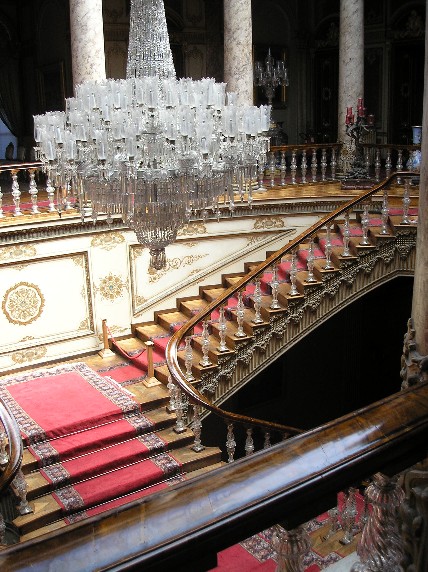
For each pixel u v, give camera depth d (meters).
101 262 10.94
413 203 11.80
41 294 10.53
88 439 8.74
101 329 11.14
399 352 15.83
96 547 1.20
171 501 1.31
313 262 10.61
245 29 12.41
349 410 15.93
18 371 10.52
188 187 6.57
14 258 10.15
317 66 18.92
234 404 14.35
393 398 1.72
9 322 10.35
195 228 11.52
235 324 10.55
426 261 4.83
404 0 17.09
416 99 17.58
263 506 1.33
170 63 6.88
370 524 1.75
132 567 1.17
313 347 15.22
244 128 6.89
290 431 8.65
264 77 16.00
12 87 17.41
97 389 9.88
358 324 15.40
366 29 17.88
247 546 5.59
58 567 1.15
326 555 5.03
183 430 9.22
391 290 15.31
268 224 12.06
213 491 1.35
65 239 10.54
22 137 17.72
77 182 6.81
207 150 6.43
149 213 6.57
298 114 19.12
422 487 2.03
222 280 11.98
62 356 10.88
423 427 1.63
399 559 1.73
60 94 16.05
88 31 11.05
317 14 18.58
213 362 9.88
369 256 10.70
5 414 6.98
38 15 16.45
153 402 9.55
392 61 17.66
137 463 8.70
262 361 10.34
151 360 10.01
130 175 6.30
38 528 7.59
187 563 1.26
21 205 11.49
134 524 1.25
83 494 8.02
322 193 12.38
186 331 9.24
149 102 6.19
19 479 7.49
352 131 12.88
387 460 1.58
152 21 6.74
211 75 17.52
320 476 1.43
